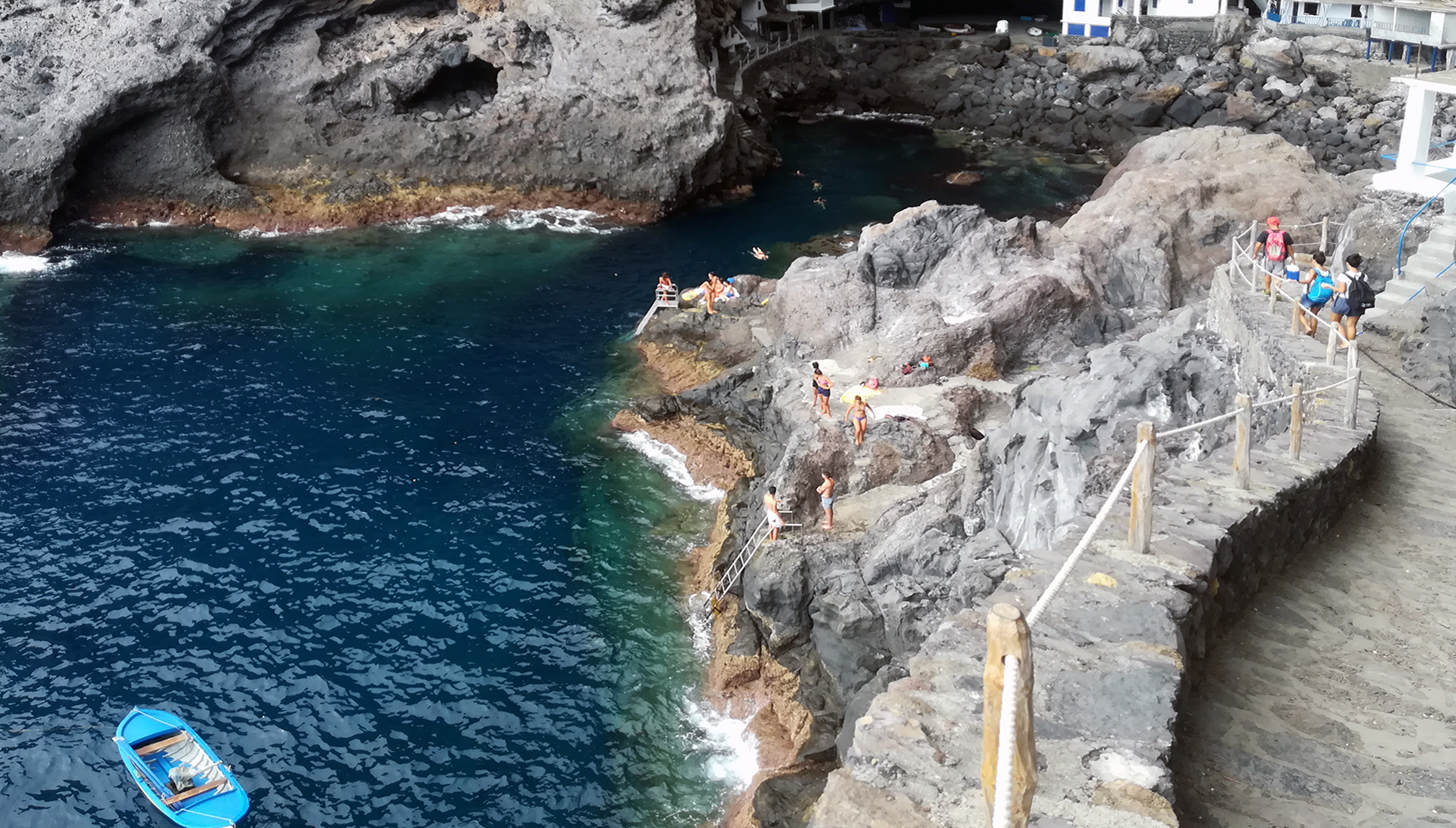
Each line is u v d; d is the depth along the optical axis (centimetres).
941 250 4922
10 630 3394
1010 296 4516
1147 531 1412
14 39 6388
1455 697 1361
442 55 6981
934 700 1084
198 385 4819
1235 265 3170
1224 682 1391
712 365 4853
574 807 2806
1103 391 2775
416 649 3331
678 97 6850
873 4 10381
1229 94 7781
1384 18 7719
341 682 3206
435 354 5112
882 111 9038
